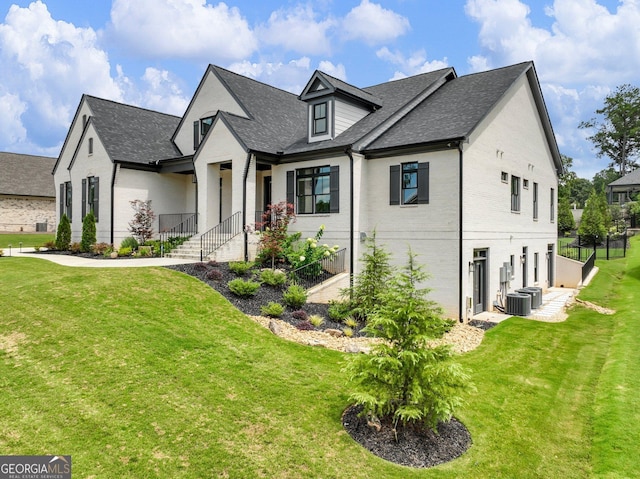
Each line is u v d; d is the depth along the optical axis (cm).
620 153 6606
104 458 526
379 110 1809
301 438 595
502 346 1112
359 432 618
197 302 1108
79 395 660
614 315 1494
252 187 1680
